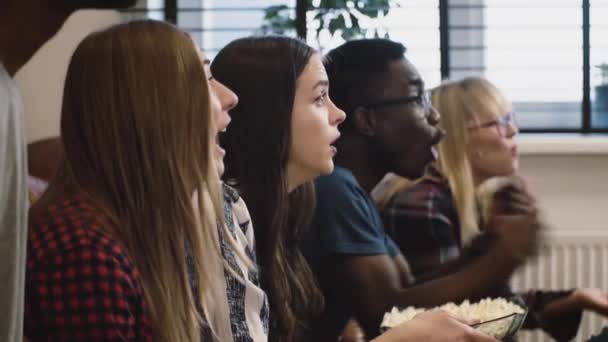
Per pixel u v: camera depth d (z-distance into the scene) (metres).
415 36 3.77
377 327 1.90
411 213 2.27
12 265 0.81
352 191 1.92
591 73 3.80
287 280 1.73
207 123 1.28
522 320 1.68
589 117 3.82
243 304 1.39
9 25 0.81
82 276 1.16
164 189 1.25
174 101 1.25
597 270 3.60
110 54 1.26
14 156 0.81
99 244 1.18
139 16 3.68
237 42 1.72
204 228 1.29
